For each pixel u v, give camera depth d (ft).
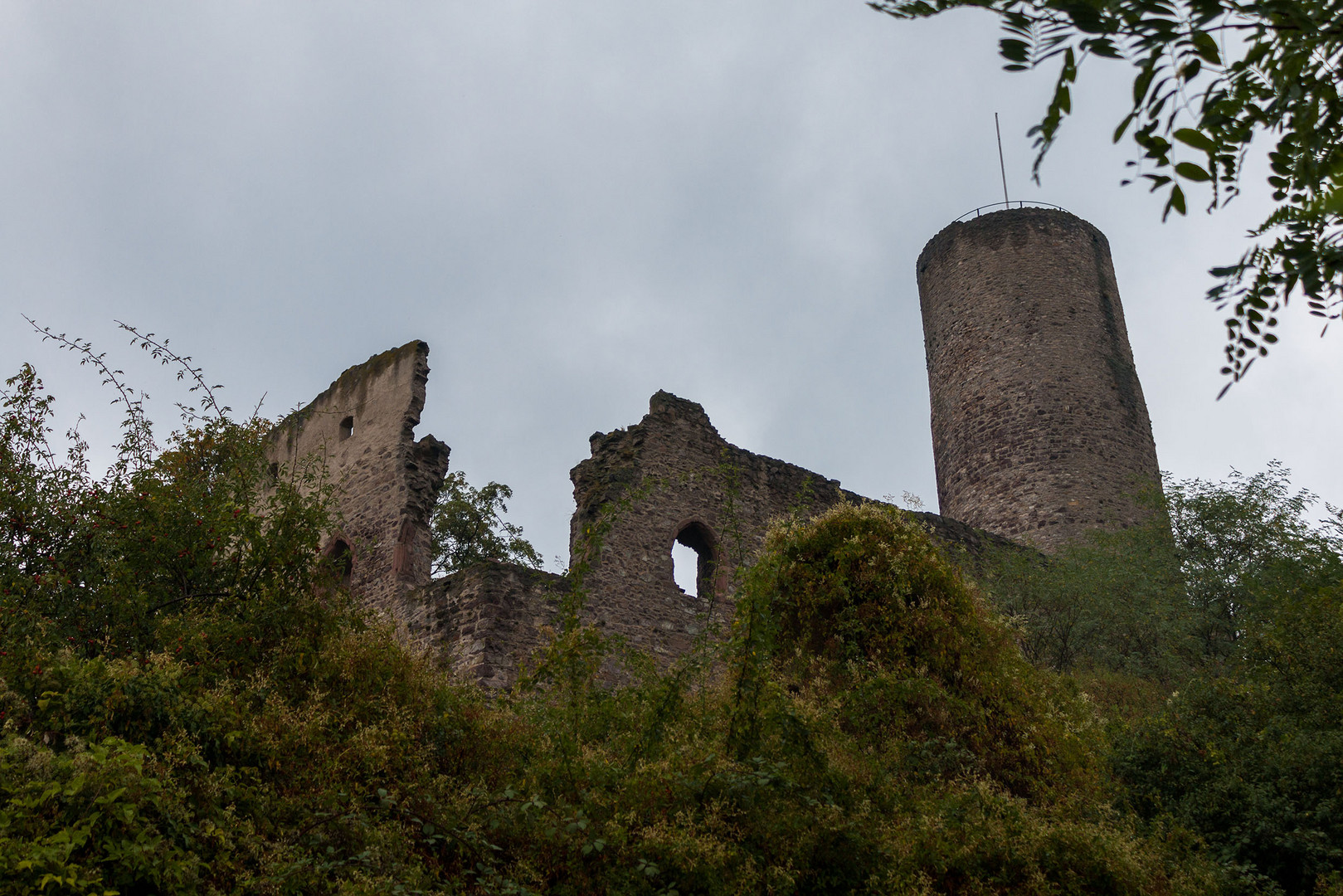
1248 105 12.39
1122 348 82.38
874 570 34.40
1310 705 31.99
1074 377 79.15
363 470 55.83
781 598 33.40
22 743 18.06
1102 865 23.39
